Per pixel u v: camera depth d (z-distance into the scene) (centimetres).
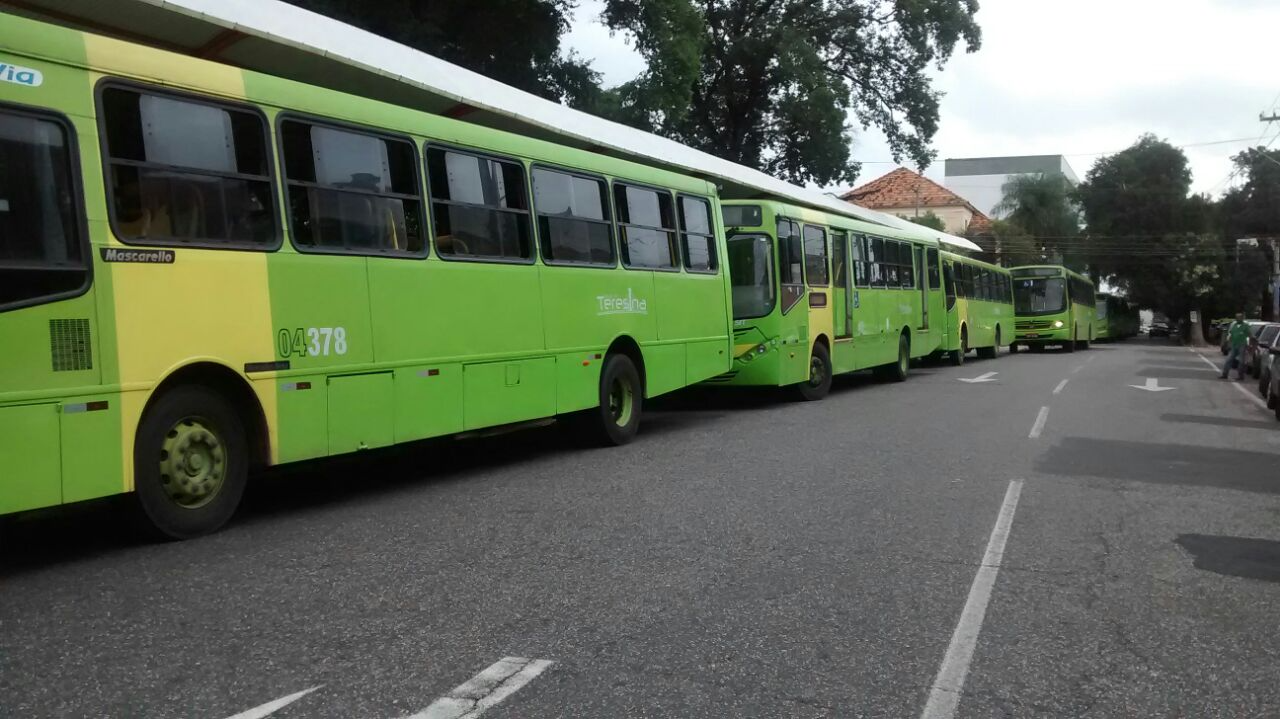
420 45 1998
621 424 1190
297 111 769
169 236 668
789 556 649
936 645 484
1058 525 750
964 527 738
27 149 592
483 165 969
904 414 1498
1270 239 6594
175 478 681
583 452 1133
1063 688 432
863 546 677
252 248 724
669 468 1004
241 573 601
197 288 682
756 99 3800
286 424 748
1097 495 869
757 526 736
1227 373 2569
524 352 1010
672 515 774
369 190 832
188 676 432
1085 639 495
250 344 720
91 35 634
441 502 838
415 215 879
